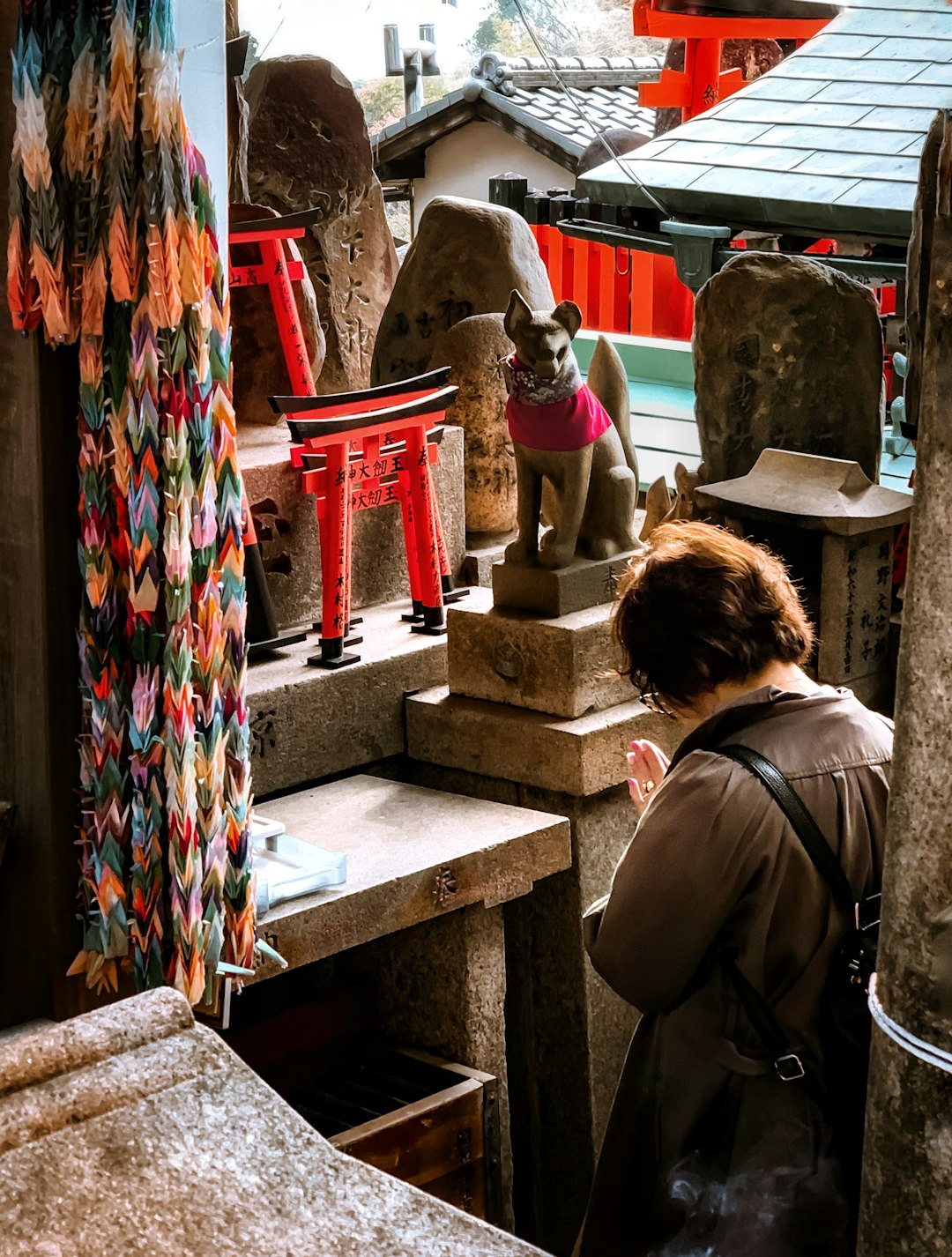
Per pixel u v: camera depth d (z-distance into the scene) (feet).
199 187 6.34
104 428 6.64
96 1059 3.22
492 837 9.34
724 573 6.26
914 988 3.72
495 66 29.73
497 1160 9.59
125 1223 2.89
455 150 31.48
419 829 9.47
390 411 10.34
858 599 10.51
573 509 9.91
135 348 6.43
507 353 12.46
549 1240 10.85
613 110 29.84
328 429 9.93
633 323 18.04
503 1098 9.71
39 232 6.39
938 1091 3.70
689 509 11.12
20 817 7.29
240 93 13.01
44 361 6.70
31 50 6.22
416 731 10.64
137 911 7.08
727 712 6.22
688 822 6.04
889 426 14.83
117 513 6.70
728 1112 6.17
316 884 8.47
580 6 26.78
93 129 6.25
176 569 6.60
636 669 6.45
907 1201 3.82
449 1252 2.89
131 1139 3.07
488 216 13.34
